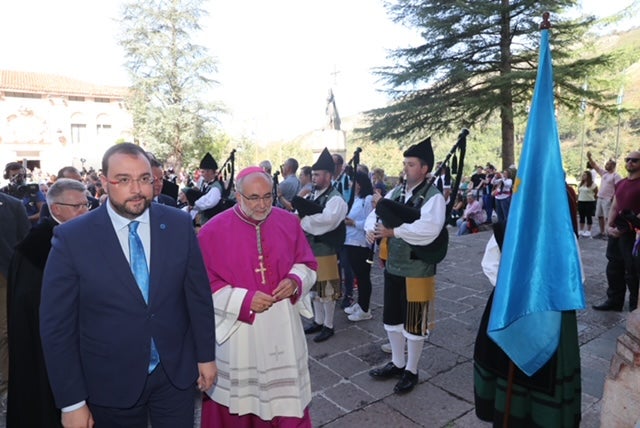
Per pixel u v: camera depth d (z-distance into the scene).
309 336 4.27
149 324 1.77
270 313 2.29
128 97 29.45
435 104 18.06
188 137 28.36
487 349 2.45
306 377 2.38
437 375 3.45
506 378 2.34
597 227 10.20
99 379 1.74
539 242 2.11
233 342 2.29
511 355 2.14
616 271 4.68
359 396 3.16
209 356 1.96
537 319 2.17
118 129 35.53
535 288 2.11
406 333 3.17
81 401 1.71
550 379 2.20
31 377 2.10
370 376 3.42
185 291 1.91
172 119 27.75
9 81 31.80
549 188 2.12
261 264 2.32
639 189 4.37
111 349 1.72
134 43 27.81
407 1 17.98
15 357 2.10
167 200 4.50
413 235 2.96
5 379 3.44
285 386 2.27
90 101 34.44
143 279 1.79
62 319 1.66
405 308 3.19
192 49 28.86
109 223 1.75
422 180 3.20
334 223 3.94
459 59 18.12
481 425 2.79
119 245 1.74
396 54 19.02
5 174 6.21
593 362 3.61
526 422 2.32
